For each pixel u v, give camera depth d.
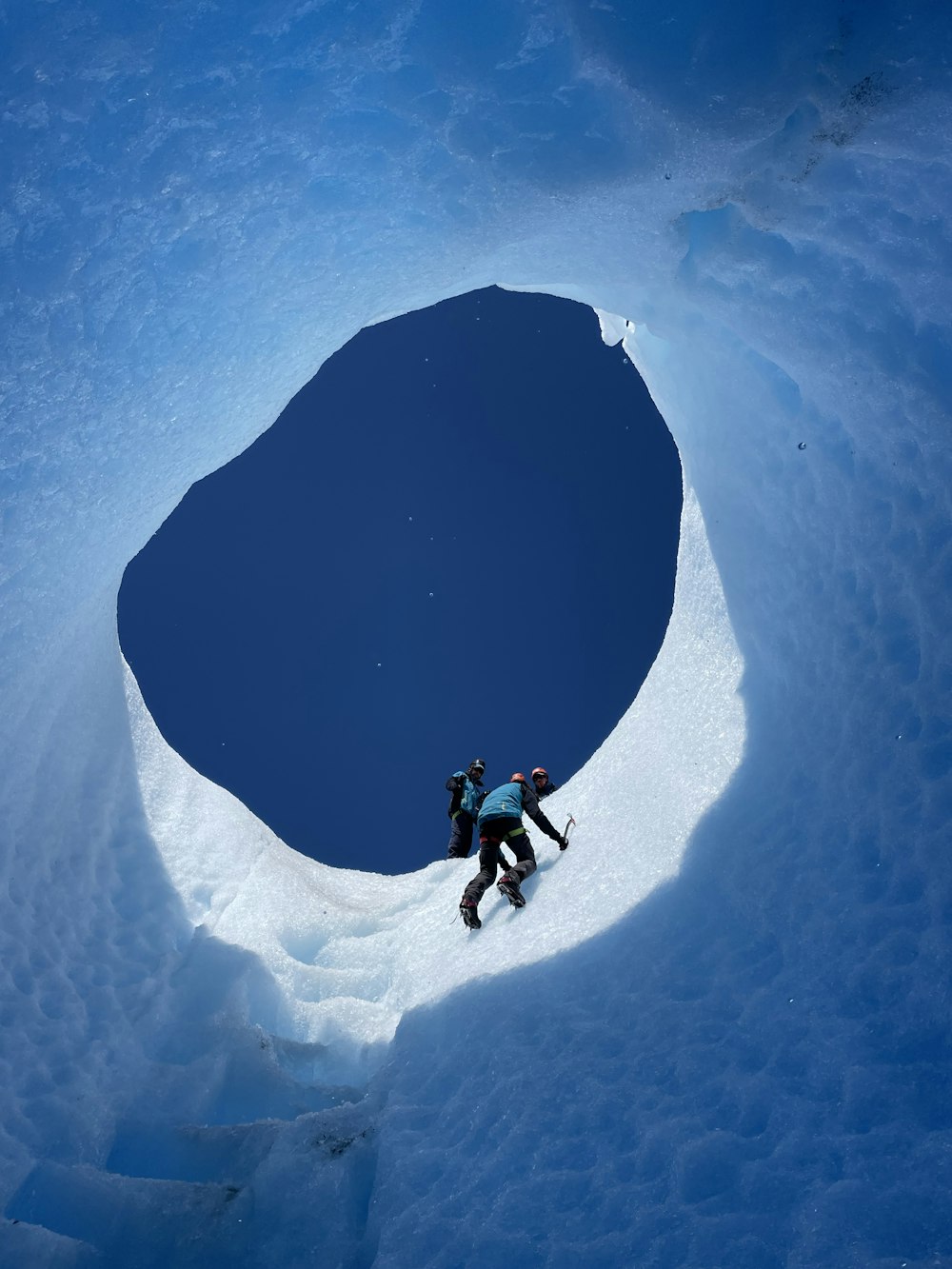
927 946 3.21
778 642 4.91
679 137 3.20
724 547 5.52
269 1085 4.67
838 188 3.34
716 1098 3.24
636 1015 3.88
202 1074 4.60
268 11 2.71
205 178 3.07
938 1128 2.74
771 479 4.88
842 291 3.69
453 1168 3.50
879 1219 2.55
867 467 4.05
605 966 4.35
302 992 5.71
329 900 7.16
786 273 3.83
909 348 3.55
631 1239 2.84
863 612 4.12
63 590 4.09
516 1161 3.36
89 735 5.10
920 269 3.36
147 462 4.02
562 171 3.38
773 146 3.29
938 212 3.22
